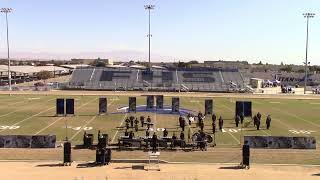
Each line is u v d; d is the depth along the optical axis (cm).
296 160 3438
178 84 11862
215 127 4803
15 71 15350
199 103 7994
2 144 3772
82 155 3544
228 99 8950
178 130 4881
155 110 6688
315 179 2916
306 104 8225
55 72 19150
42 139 3784
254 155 3578
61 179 2834
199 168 3166
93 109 6831
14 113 6262
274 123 5594
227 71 13250
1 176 2895
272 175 3002
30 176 2903
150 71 12925
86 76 12406
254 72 19362
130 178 2875
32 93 9812
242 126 5200
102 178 2866
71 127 5050
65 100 5781
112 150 3722
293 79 17375
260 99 9156
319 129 5153
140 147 3822
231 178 2906
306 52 11694
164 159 3431
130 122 5053
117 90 10975
